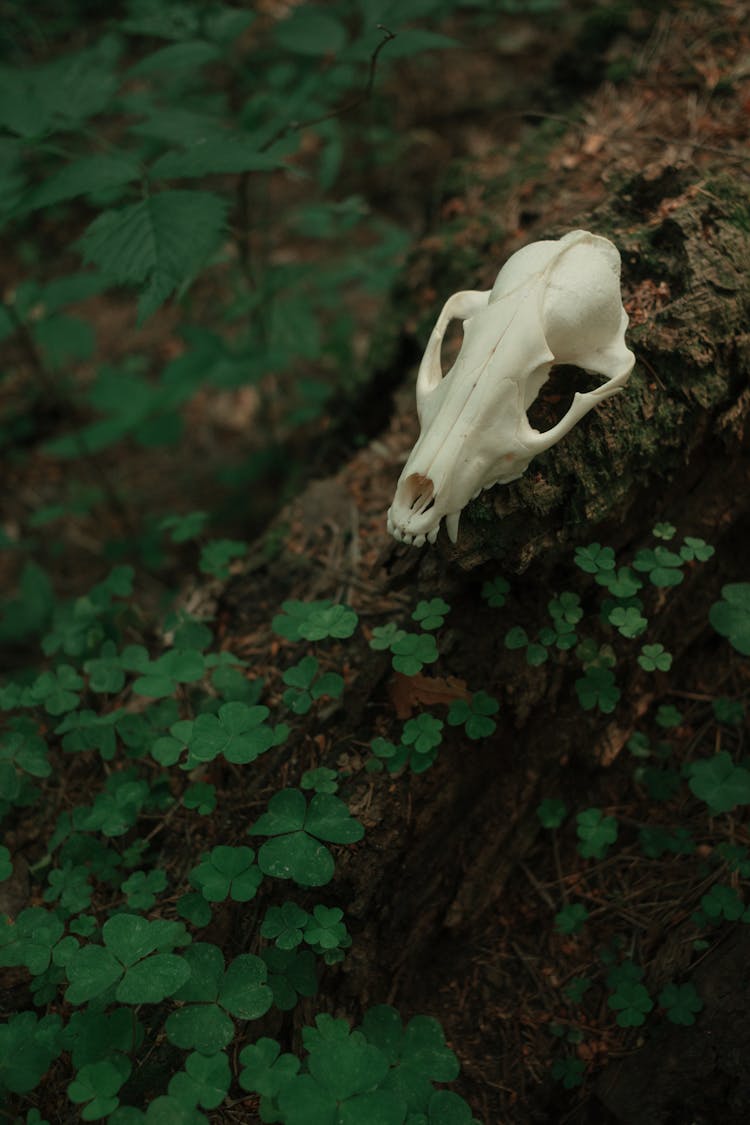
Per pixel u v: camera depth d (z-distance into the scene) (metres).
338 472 0.86
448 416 0.64
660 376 0.70
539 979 0.71
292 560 0.80
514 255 0.66
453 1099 0.63
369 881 0.69
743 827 0.72
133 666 0.74
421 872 0.71
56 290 0.91
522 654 0.70
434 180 1.36
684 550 0.69
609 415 0.68
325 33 0.87
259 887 0.69
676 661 0.75
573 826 0.74
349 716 0.72
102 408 1.06
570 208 0.80
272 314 0.96
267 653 0.76
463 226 0.87
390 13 0.82
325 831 0.65
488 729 0.67
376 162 1.38
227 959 0.68
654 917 0.71
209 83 1.15
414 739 0.68
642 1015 0.68
